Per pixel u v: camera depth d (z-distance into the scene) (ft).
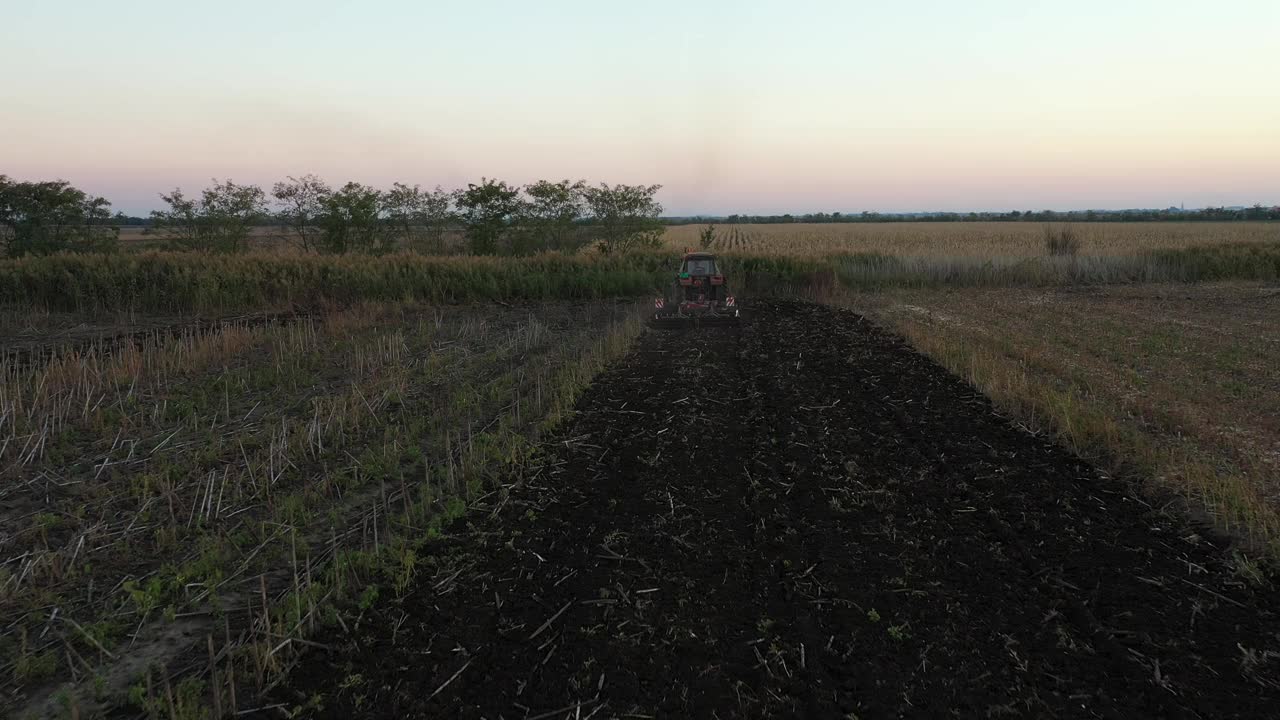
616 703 11.34
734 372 35.22
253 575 15.57
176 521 18.16
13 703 11.39
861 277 78.79
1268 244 86.38
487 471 21.40
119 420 26.17
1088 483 19.98
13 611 14.07
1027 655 12.34
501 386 31.73
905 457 22.18
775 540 16.69
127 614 13.98
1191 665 12.05
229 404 29.14
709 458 22.38
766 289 75.46
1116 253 84.23
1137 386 30.35
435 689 11.75
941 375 33.78
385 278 65.77
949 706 11.12
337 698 11.57
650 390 31.42
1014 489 19.54
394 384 31.89
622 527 17.54
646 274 70.59
